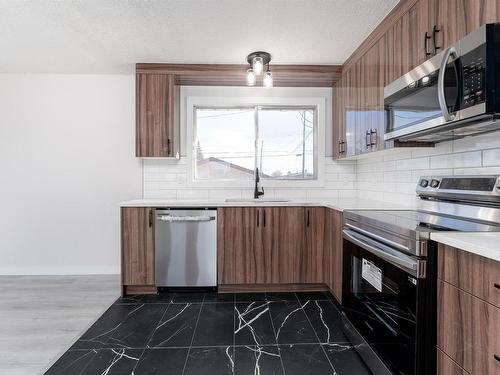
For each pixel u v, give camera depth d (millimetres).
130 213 2818
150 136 3049
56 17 2238
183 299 2738
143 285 2852
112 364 1781
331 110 3486
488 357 951
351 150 2865
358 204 2631
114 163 3449
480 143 1715
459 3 1441
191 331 2160
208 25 2344
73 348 1951
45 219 3449
